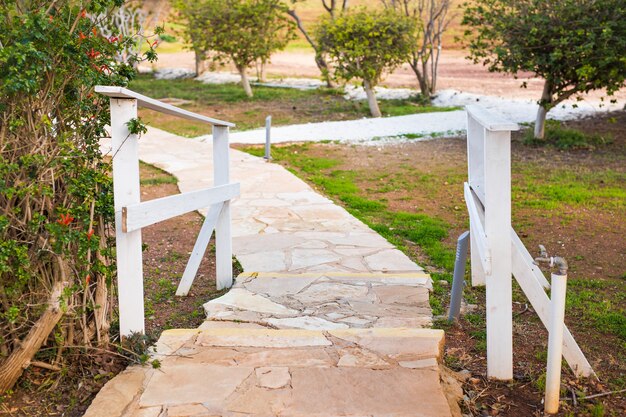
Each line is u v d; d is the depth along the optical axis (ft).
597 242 24.23
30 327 12.63
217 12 63.67
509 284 12.81
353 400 11.49
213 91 70.95
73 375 12.91
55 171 12.62
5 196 12.19
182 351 13.42
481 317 16.99
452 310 16.21
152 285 19.86
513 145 43.73
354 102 62.49
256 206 29.37
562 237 24.94
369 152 43.32
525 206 29.45
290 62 90.17
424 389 11.85
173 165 38.45
